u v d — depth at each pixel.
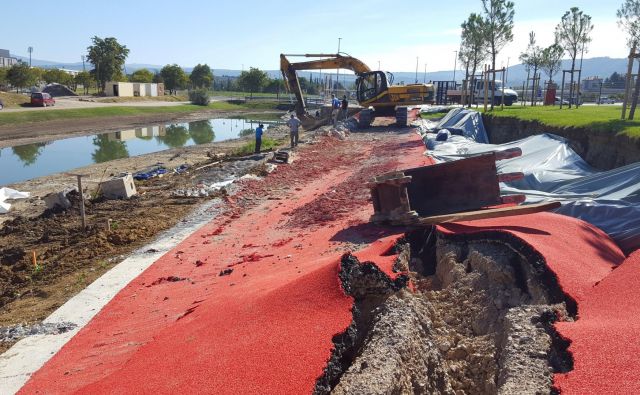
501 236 7.59
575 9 29.72
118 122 55.12
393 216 9.95
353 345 5.80
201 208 16.36
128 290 10.36
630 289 6.04
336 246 9.97
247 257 11.23
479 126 25.25
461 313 6.64
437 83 51.94
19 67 73.00
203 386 5.55
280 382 5.22
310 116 39.59
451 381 5.67
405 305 6.14
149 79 97.62
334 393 4.88
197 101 78.88
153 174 23.77
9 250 13.54
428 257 8.64
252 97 97.50
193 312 8.34
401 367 5.14
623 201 9.37
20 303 10.42
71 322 9.13
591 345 4.99
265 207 15.78
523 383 4.76
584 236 8.16
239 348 6.07
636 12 18.48
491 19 30.05
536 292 6.44
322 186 17.89
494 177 10.32
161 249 12.60
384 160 20.95
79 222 15.84
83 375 7.19
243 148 30.08
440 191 10.64
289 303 6.68
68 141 40.97
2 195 20.17
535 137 16.05
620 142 13.05
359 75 37.00
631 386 4.39
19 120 47.94
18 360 7.95
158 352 7.00
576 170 13.27
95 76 86.56
